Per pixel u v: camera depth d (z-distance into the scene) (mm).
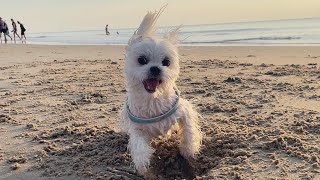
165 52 638
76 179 611
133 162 631
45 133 822
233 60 1758
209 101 1004
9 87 1331
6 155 721
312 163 599
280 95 1012
